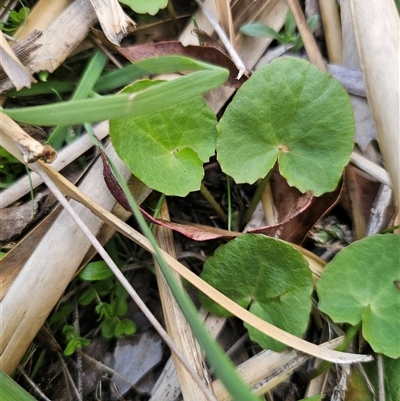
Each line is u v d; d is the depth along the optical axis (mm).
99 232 113
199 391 104
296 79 108
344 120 109
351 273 108
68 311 121
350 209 127
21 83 97
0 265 105
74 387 117
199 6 130
